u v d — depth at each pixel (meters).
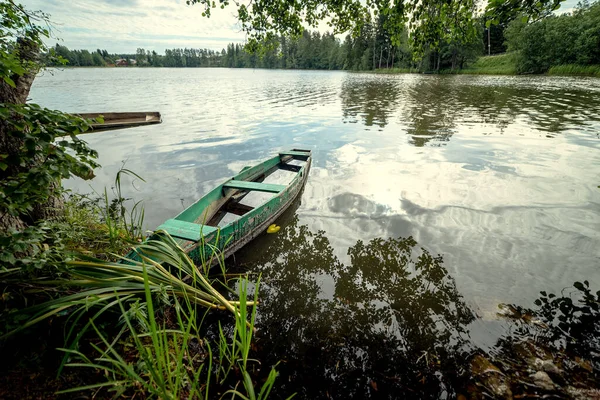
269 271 3.74
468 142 9.27
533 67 40.09
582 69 34.66
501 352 2.52
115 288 2.22
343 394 2.24
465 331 2.77
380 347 2.63
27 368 1.92
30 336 2.09
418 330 2.81
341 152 8.62
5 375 1.85
